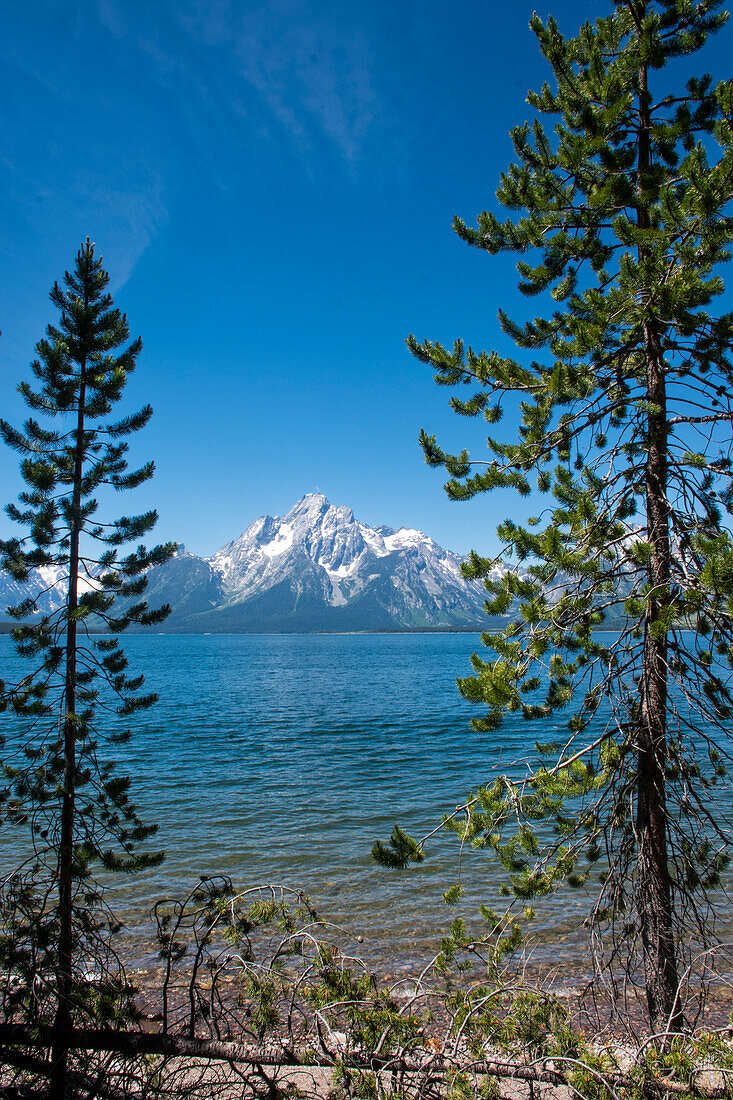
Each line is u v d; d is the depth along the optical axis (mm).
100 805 7227
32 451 7555
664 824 6562
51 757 6969
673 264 6172
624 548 6660
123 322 8062
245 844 15883
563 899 12477
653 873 6418
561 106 7613
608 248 7359
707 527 6375
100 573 7602
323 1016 5766
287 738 33875
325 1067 5832
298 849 15461
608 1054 5512
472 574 6660
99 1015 5828
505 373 7145
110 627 7637
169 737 34438
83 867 6867
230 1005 8367
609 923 6809
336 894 12750
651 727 6547
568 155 6910
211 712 46500
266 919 6414
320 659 141875
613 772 6539
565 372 6465
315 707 49750
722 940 10070
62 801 6926
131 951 10383
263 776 24031
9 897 6180
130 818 7418
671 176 7090
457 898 6844
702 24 6898
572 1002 8547
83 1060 5574
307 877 13648
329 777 23750
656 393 6852
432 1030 7676
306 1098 5367
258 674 92500
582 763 6641
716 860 6594
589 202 6789
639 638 6844
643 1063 5230
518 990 6609
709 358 6492
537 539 6367
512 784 6750
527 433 7082
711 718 6262
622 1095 4887
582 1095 4844
